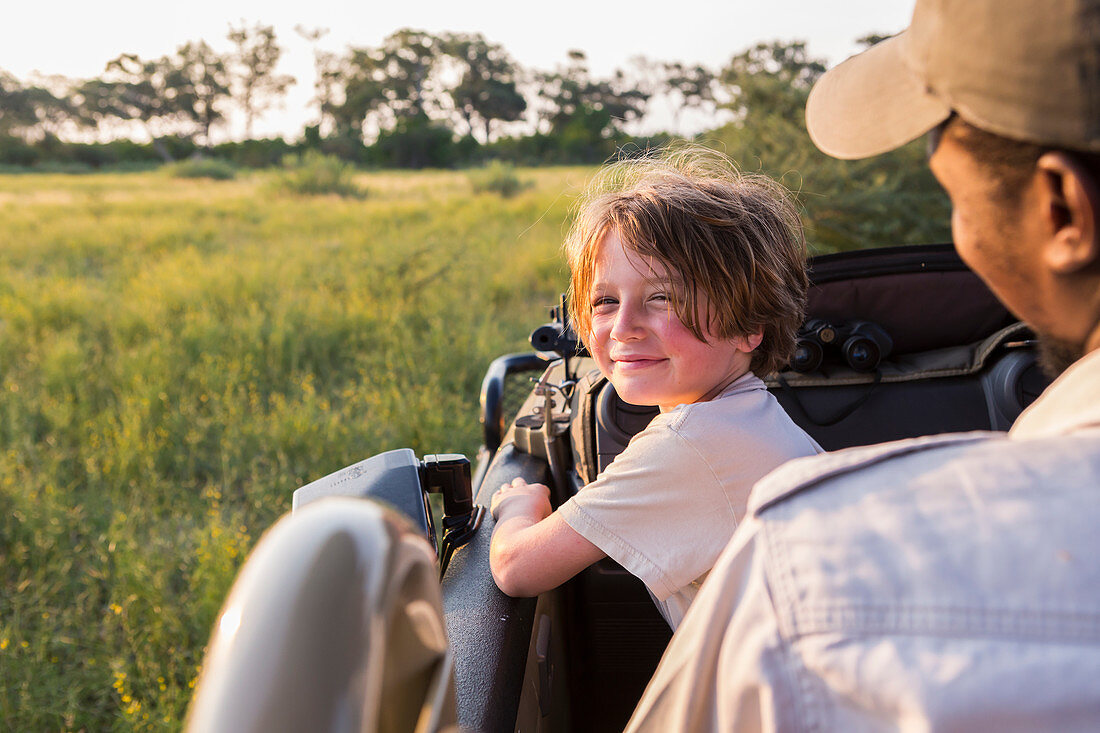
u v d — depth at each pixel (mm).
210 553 3000
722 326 993
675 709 468
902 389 1700
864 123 516
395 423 4547
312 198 29594
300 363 5969
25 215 21766
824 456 445
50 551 3244
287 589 382
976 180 427
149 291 8266
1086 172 382
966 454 408
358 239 14266
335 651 366
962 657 349
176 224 18375
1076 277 412
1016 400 1629
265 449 4184
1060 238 404
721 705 427
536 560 1000
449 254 10180
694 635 460
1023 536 365
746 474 932
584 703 1513
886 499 403
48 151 73500
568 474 1596
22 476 3916
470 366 5637
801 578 398
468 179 33062
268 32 84688
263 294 8156
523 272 9312
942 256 1697
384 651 382
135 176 57000
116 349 6215
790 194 1193
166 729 2248
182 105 84500
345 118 84250
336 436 4289
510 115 86812
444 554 1214
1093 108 366
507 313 7668
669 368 1015
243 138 87188
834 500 416
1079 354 439
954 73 416
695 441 933
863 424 1701
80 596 2922
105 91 83125
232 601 391
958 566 367
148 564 3041
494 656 918
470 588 1070
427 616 447
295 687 355
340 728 350
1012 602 352
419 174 61531
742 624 416
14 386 5266
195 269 9562
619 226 989
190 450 4273
